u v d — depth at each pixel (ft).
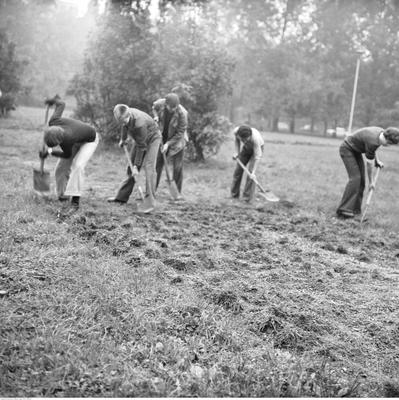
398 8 130.72
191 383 10.36
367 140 27.53
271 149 78.95
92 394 9.80
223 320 13.26
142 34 51.03
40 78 124.77
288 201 31.83
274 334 13.24
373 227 27.35
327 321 14.17
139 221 23.06
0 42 84.48
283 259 19.40
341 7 137.28
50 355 10.60
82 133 23.17
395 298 16.34
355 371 11.98
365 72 132.36
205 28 52.85
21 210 21.43
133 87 51.90
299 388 10.64
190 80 48.55
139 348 11.51
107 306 13.10
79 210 23.40
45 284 14.10
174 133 29.01
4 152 42.88
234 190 32.48
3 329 11.37
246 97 149.59
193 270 17.17
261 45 150.61
